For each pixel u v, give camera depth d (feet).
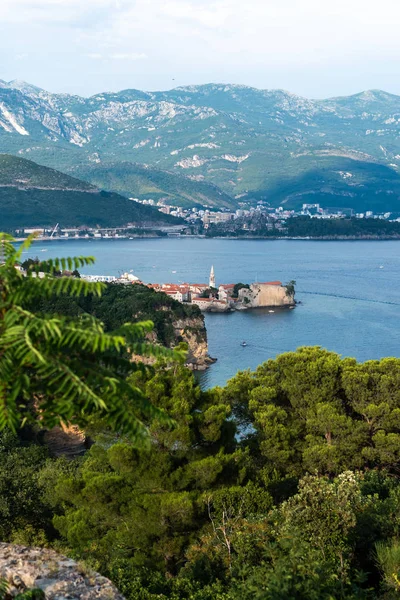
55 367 28.55
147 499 85.40
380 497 101.09
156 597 68.03
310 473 112.37
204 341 454.81
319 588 54.13
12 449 150.00
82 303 453.99
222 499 86.38
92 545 86.74
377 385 121.90
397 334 533.14
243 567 65.00
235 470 93.86
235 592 59.06
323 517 75.31
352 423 116.67
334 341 509.76
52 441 238.27
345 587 63.05
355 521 76.07
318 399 123.34
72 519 93.56
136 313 452.76
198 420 92.32
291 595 52.26
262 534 71.46
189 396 93.04
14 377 28.19
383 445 111.96
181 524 86.43
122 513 86.79
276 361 137.39
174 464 90.84
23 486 120.67
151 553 86.79
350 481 90.43
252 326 580.30
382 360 128.77
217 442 95.71
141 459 86.53
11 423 27.81
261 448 112.88
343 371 125.18
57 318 29.32
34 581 43.70
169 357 33.30
